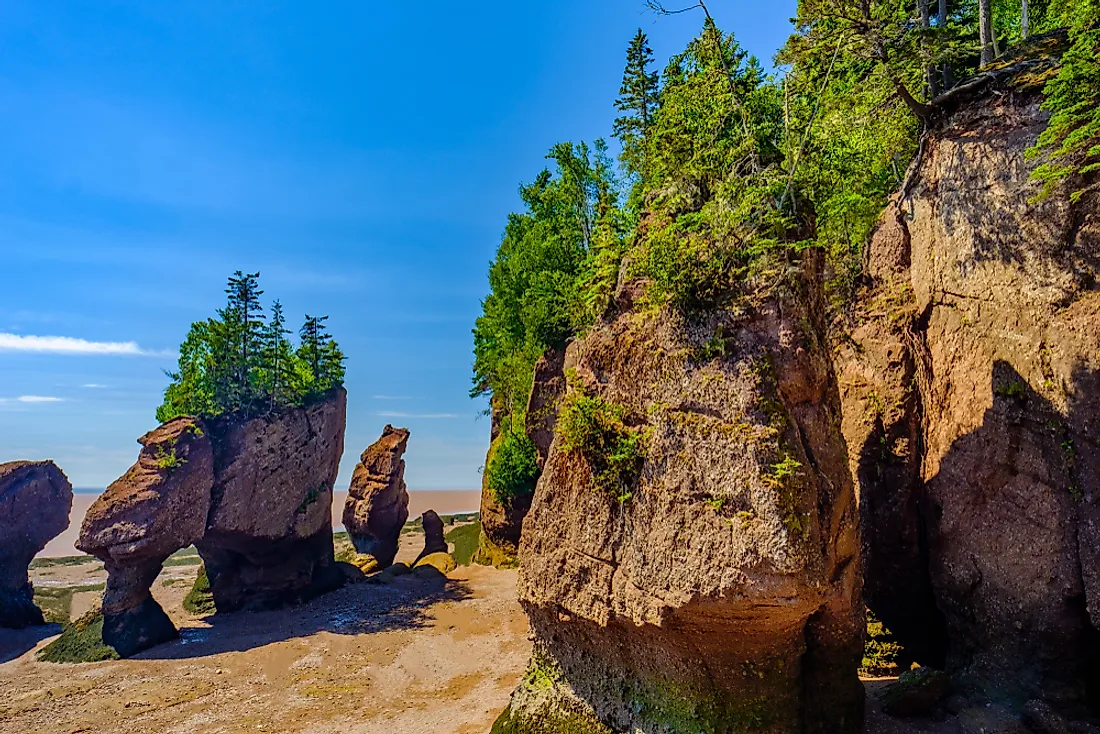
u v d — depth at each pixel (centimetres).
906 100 2572
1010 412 2083
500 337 6106
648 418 1803
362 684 3322
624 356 1908
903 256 2662
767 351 1655
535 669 2155
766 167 1850
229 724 2847
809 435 1680
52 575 7088
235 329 5106
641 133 3195
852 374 2677
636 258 1944
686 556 1599
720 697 1670
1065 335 1983
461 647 3878
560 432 2045
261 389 5200
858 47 2475
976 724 1802
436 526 7038
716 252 1748
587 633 1936
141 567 4088
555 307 4684
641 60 3438
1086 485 1877
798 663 1727
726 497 1571
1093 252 1986
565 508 1988
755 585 1495
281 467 5016
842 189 2770
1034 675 1927
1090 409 1889
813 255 1836
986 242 2247
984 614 2086
